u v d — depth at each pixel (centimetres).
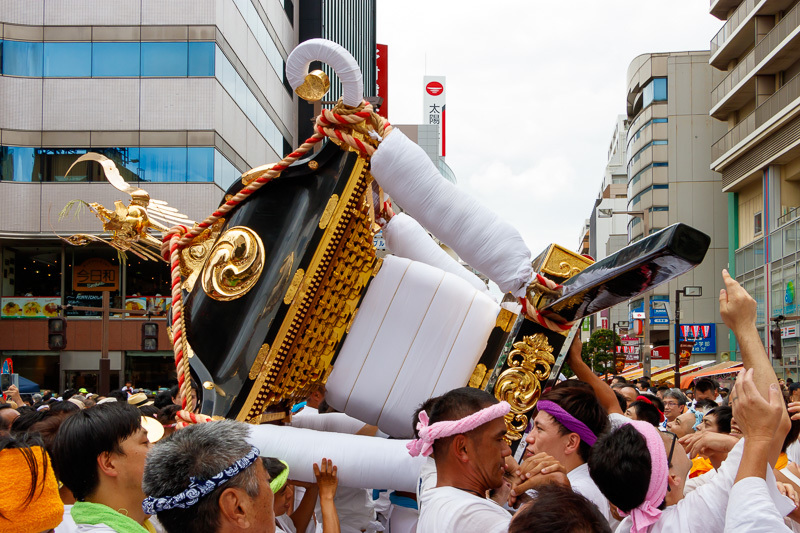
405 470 400
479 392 298
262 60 3797
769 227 3306
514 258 421
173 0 3130
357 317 476
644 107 5338
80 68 3144
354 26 6506
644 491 283
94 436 281
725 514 260
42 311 3391
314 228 450
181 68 3111
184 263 480
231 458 227
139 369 3438
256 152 3688
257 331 447
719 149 3875
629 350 5031
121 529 266
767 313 3328
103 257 3434
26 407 646
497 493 358
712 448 411
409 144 425
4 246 3350
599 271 382
